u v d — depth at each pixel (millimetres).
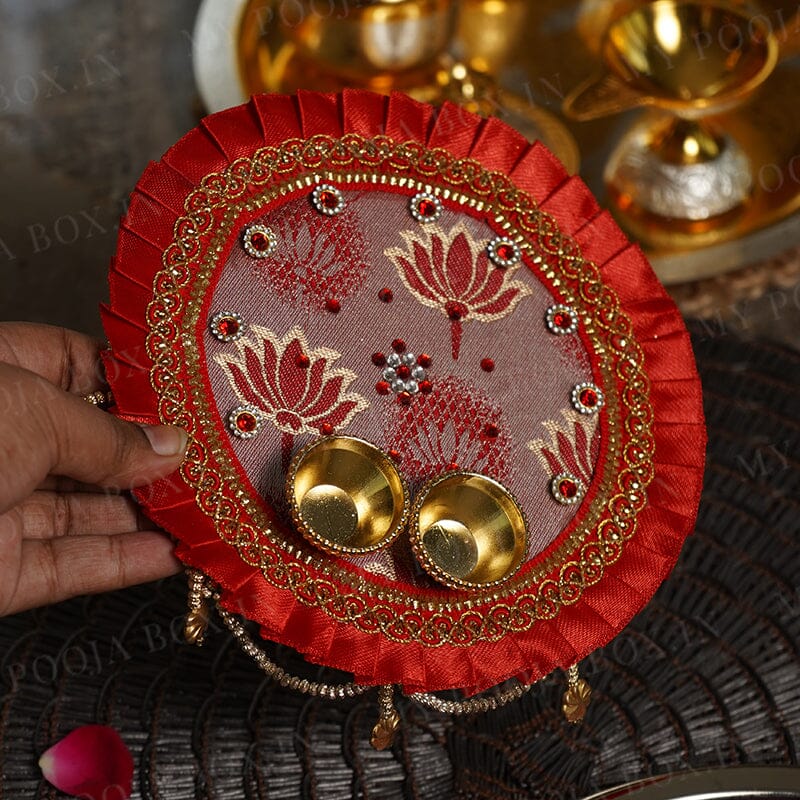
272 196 574
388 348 582
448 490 554
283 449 545
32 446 505
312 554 527
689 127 885
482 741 619
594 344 614
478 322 603
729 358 794
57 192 1054
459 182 615
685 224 882
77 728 586
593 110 864
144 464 509
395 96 614
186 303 542
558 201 639
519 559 537
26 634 628
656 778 564
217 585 527
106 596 650
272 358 556
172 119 1086
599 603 574
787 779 556
